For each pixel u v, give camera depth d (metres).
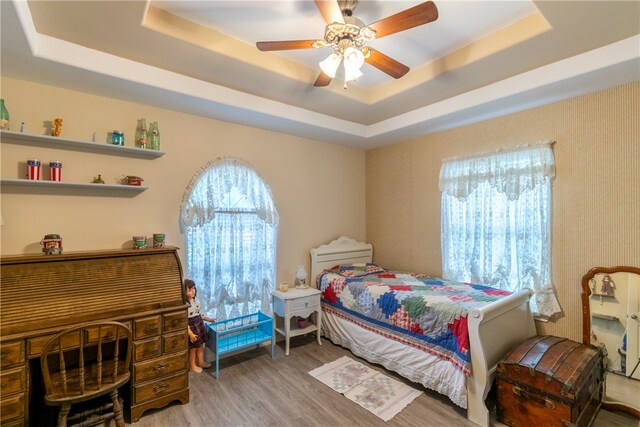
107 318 2.06
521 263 2.91
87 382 1.92
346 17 1.87
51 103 2.37
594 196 2.55
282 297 3.23
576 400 1.86
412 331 2.62
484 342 2.20
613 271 2.43
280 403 2.37
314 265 3.84
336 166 4.24
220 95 2.73
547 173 2.76
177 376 2.32
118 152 2.65
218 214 3.13
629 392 2.29
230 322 3.10
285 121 3.24
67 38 2.02
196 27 2.12
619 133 2.43
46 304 1.94
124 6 1.73
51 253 2.15
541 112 2.84
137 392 2.15
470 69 2.46
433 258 3.72
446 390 2.33
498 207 3.10
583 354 2.20
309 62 2.64
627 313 2.36
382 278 3.50
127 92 2.50
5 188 2.22
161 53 2.22
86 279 2.14
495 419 2.19
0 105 2.11
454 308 2.38
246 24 2.14
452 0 1.88
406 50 2.44
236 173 3.26
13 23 1.64
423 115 3.24
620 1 1.67
